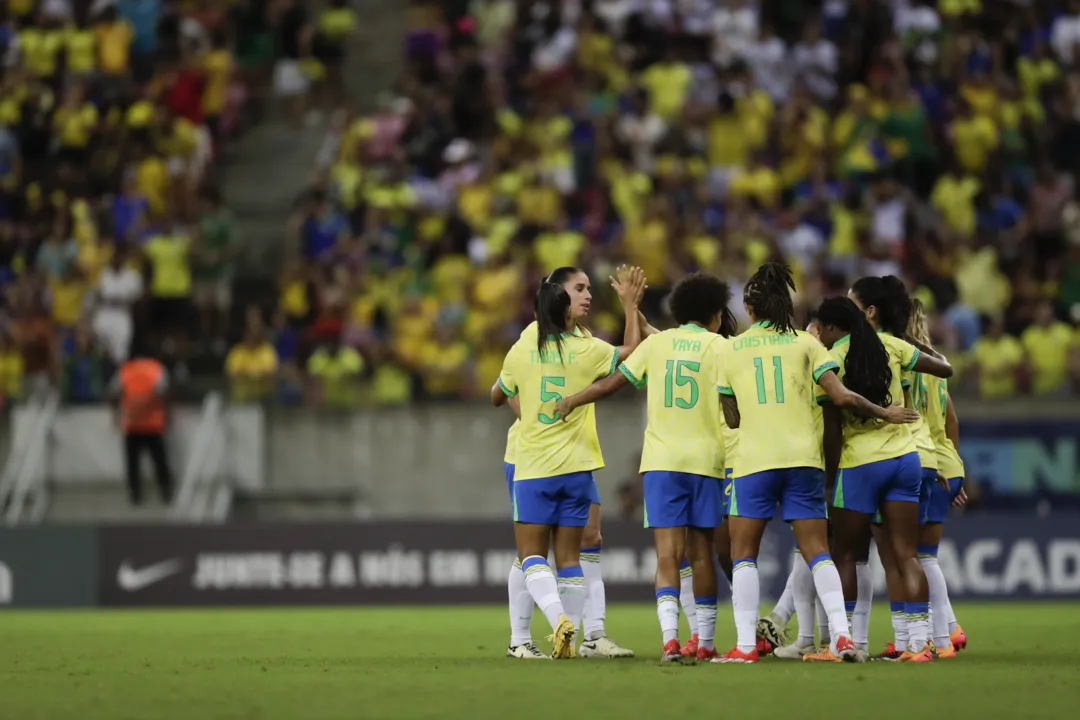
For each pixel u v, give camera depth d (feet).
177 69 303.89
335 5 327.06
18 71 303.89
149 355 250.98
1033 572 219.20
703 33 311.06
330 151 295.28
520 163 284.00
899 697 82.38
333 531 222.89
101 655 127.95
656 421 108.58
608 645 115.14
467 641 146.72
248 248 292.20
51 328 248.73
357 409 240.73
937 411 117.80
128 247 263.08
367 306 254.88
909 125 291.58
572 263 255.70
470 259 264.52
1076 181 300.81
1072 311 255.70
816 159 287.48
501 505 239.09
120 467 239.91
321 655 125.18
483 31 320.29
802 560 112.06
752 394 105.40
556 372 111.55
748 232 265.34
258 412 240.73
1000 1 313.94
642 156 287.48
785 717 74.43
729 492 115.65
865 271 263.49
